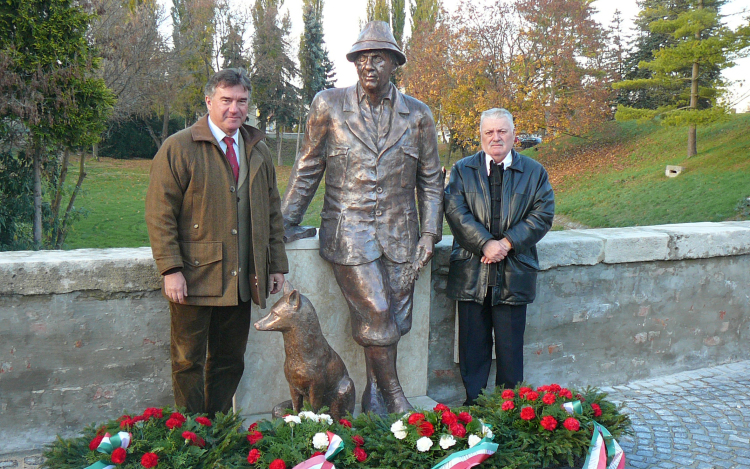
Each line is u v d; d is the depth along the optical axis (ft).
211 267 9.08
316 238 11.80
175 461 7.63
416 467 8.27
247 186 9.41
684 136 81.87
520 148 103.55
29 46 33.96
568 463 9.08
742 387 14.20
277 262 10.03
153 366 11.18
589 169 83.30
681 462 10.25
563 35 80.12
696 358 15.61
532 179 11.25
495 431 9.11
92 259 10.48
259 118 129.80
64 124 35.22
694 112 64.59
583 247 13.69
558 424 9.20
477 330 11.85
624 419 9.64
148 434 8.09
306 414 8.87
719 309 15.62
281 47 116.37
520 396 9.95
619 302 14.42
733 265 15.58
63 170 42.34
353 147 10.73
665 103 101.81
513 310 11.44
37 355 10.37
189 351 9.39
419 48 90.07
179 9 83.05
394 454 8.43
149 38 51.60
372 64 10.14
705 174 64.80
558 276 13.71
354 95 10.85
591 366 14.39
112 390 10.95
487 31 80.48
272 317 9.37
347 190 10.85
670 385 14.44
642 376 14.98
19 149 36.88
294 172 11.43
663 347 15.12
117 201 75.00
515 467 8.39
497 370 11.87
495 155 11.19
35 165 36.58
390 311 10.78
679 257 14.70
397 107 10.84
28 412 10.46
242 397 11.80
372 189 10.78
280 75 121.39
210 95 9.00
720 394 13.74
